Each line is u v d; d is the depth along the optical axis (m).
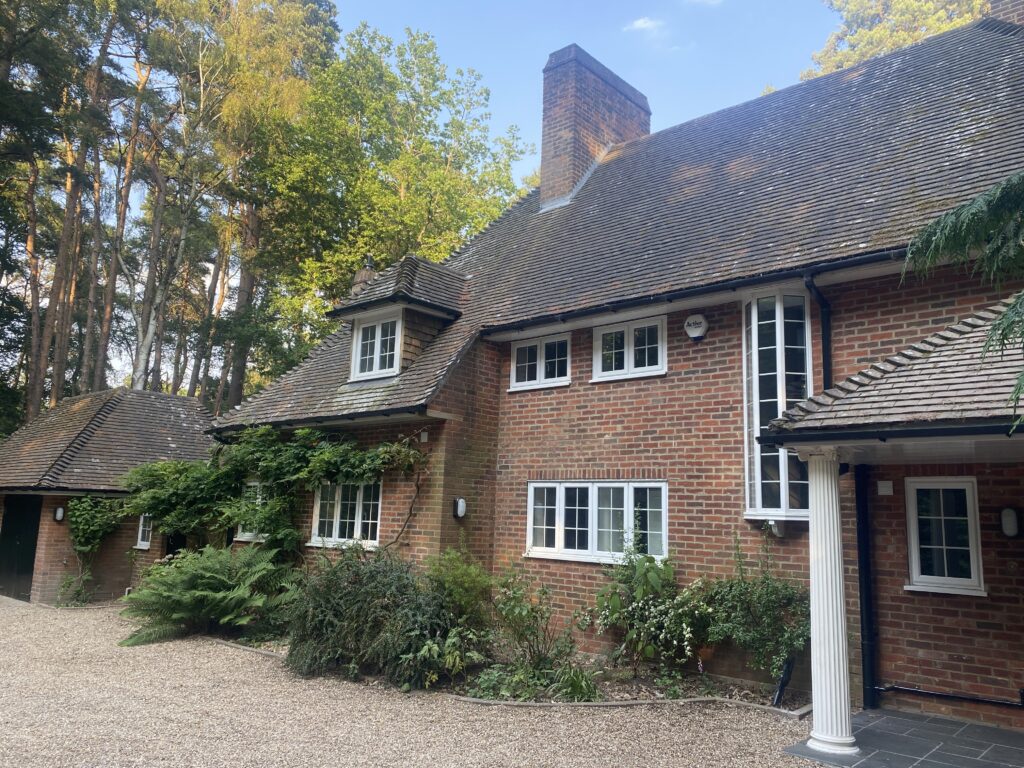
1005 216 4.77
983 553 6.95
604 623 9.20
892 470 7.64
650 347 10.30
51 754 5.80
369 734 6.43
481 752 5.90
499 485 11.82
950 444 5.93
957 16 26.16
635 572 9.02
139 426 19.16
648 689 8.22
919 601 7.28
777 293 8.71
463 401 11.48
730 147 13.15
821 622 6.11
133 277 35.34
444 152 29.06
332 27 36.06
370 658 8.53
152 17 28.03
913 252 5.20
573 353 11.17
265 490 13.94
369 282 13.91
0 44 22.41
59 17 23.95
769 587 7.89
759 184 11.22
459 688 8.15
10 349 35.41
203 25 27.39
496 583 9.07
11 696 7.82
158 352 33.12
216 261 35.75
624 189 14.04
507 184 29.23
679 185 12.86
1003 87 9.66
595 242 12.56
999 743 6.14
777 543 8.37
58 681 8.56
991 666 6.76
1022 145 8.18
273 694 7.95
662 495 9.67
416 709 7.34
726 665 8.59
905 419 5.64
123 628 12.66
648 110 18.02
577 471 10.73
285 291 30.12
